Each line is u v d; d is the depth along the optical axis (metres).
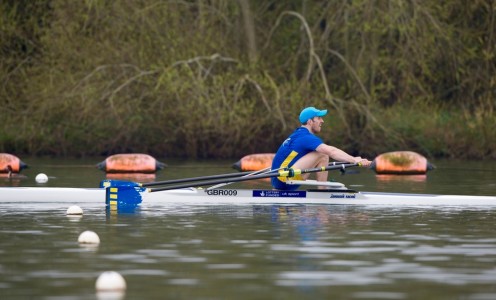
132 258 38.97
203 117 127.88
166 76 124.69
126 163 100.88
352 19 131.62
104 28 130.62
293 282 34.03
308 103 129.00
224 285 33.47
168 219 52.81
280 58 141.12
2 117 134.50
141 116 133.12
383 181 88.00
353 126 133.00
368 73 134.00
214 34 132.12
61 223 50.94
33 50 141.62
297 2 144.25
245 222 51.28
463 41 135.12
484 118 133.62
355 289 32.84
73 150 136.12
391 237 45.41
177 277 34.88
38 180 84.44
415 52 128.25
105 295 31.69
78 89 127.88
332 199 61.69
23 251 40.75
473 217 54.12
